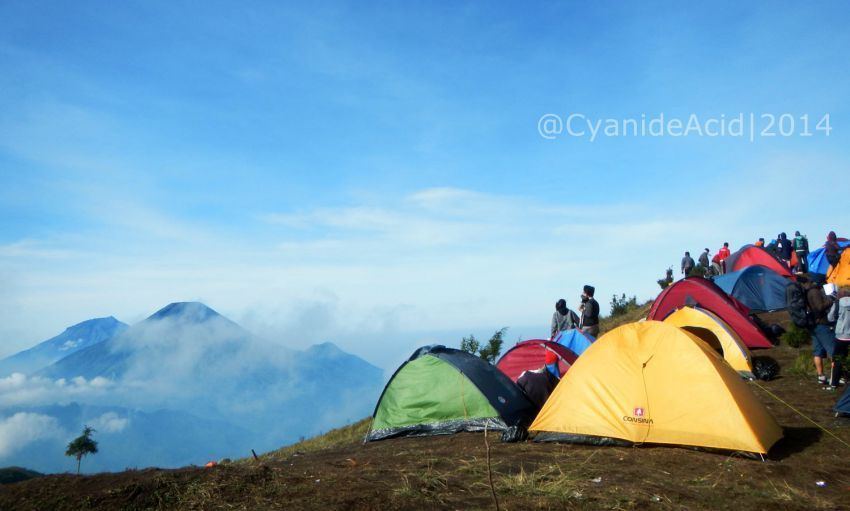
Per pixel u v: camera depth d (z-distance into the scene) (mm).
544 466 7031
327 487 5617
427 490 5656
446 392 11062
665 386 8406
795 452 7730
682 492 5941
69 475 6012
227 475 5785
